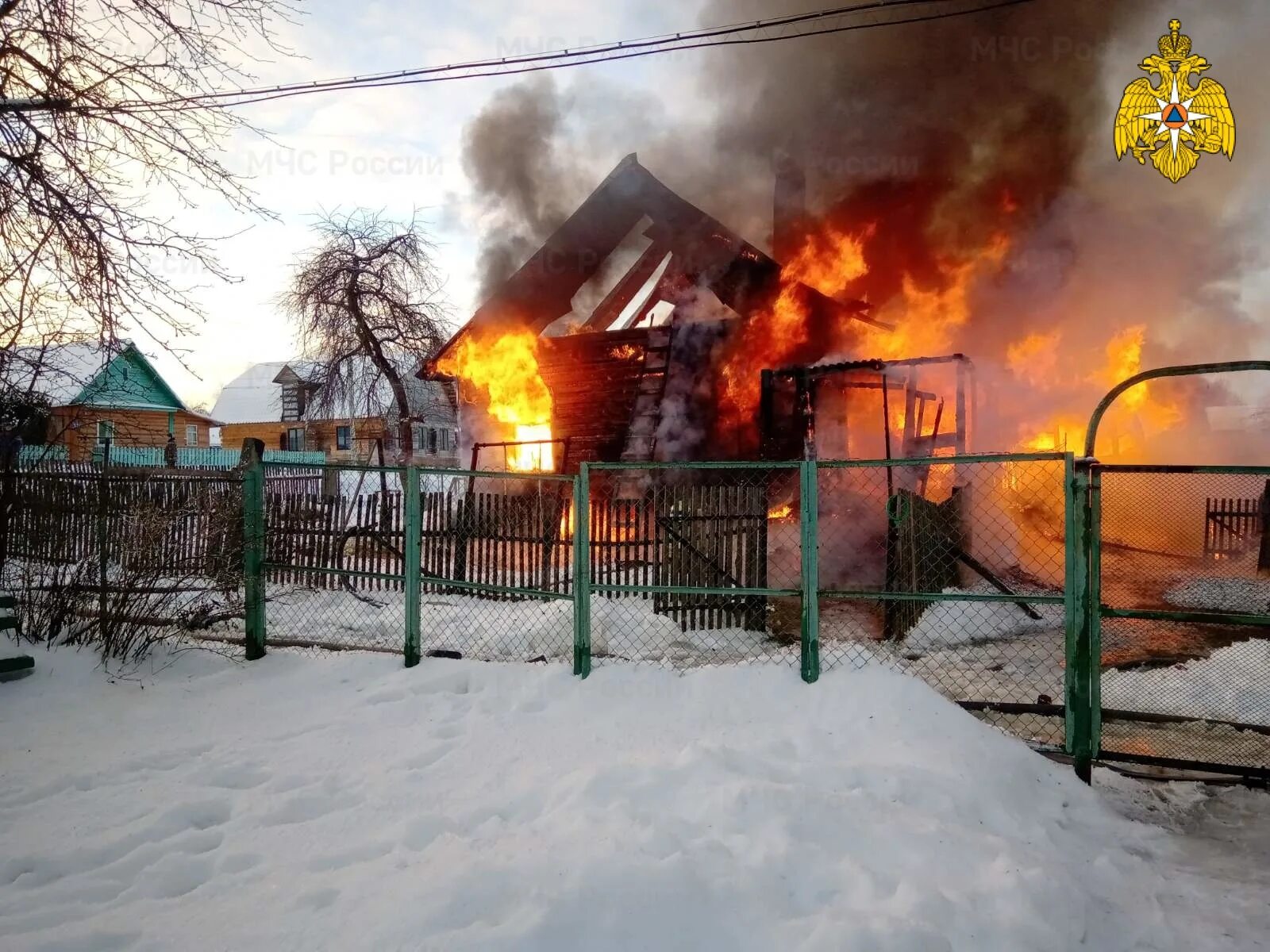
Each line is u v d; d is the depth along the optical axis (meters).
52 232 6.42
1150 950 2.98
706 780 3.76
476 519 9.16
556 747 4.42
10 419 7.26
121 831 3.57
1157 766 4.62
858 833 3.33
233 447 44.06
